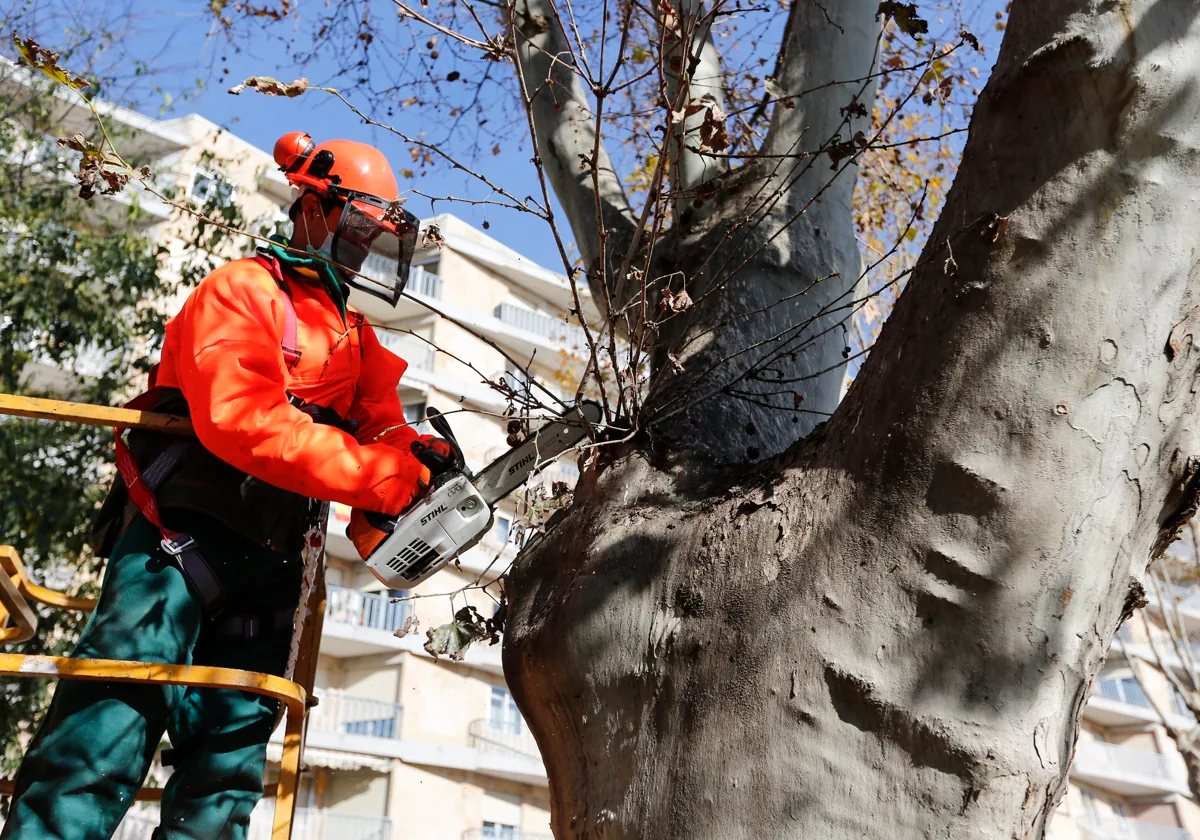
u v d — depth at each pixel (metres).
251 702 2.25
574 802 2.06
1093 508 1.64
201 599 2.13
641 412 2.42
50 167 7.70
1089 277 1.66
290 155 2.53
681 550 2.03
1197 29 1.68
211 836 2.10
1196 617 25.95
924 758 1.62
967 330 1.72
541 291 23.77
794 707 1.70
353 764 17.47
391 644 18.34
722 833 1.69
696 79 3.39
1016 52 1.82
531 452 2.45
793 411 2.76
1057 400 1.64
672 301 2.36
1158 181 1.66
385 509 2.16
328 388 2.36
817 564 1.78
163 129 12.26
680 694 1.86
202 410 2.04
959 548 1.65
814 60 3.37
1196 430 1.71
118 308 7.53
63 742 1.94
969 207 1.80
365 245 2.41
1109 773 25.98
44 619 6.64
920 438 1.72
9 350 7.15
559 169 3.67
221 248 7.78
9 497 6.69
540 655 2.14
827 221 3.19
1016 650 1.62
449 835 18.02
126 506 2.27
